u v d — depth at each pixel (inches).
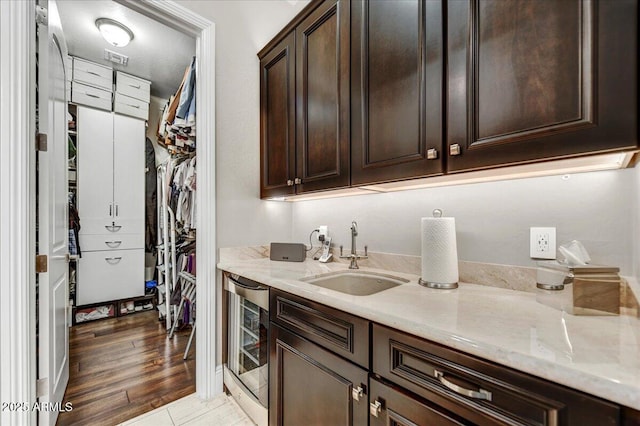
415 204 56.6
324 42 57.9
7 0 43.9
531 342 24.7
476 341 25.3
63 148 68.1
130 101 126.6
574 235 38.5
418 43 41.8
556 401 21.5
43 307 50.4
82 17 89.3
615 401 19.0
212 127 68.6
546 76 30.5
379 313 33.0
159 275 124.9
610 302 30.8
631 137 25.6
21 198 45.2
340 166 54.1
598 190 36.9
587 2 27.9
